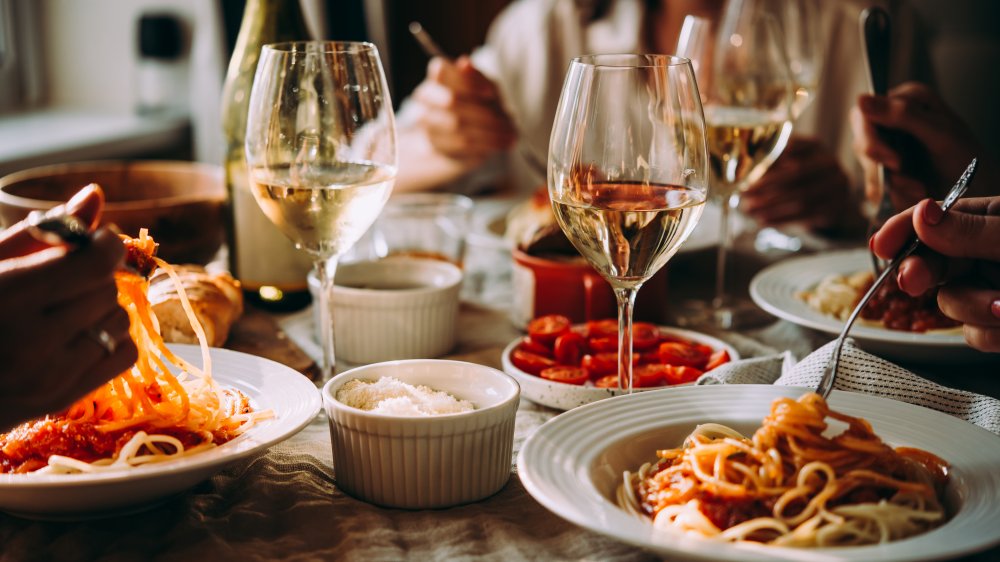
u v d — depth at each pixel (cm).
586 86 81
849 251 150
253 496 80
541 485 66
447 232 144
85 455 75
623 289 87
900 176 141
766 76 140
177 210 127
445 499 78
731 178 136
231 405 84
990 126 318
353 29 338
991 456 73
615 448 76
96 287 66
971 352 106
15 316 63
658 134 81
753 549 57
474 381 87
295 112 96
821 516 65
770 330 126
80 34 328
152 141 303
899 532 64
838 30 260
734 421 81
